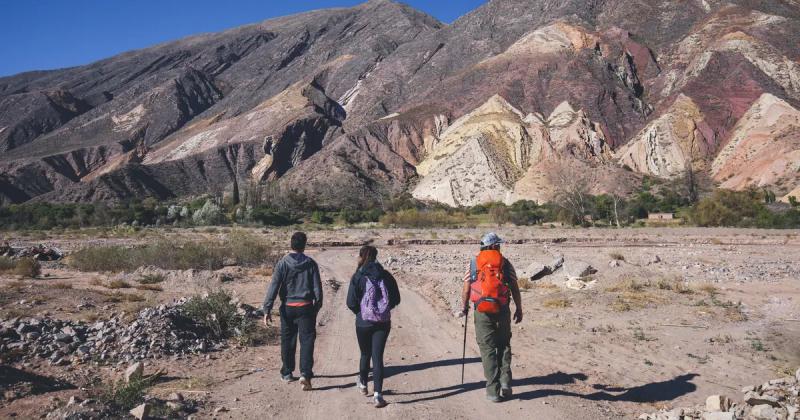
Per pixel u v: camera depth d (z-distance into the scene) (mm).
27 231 63969
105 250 24312
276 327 11164
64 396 6094
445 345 9828
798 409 6098
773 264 22906
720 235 43875
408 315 12758
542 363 8602
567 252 29812
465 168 146625
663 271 20125
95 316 10969
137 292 15602
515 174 144250
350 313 12922
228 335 10289
